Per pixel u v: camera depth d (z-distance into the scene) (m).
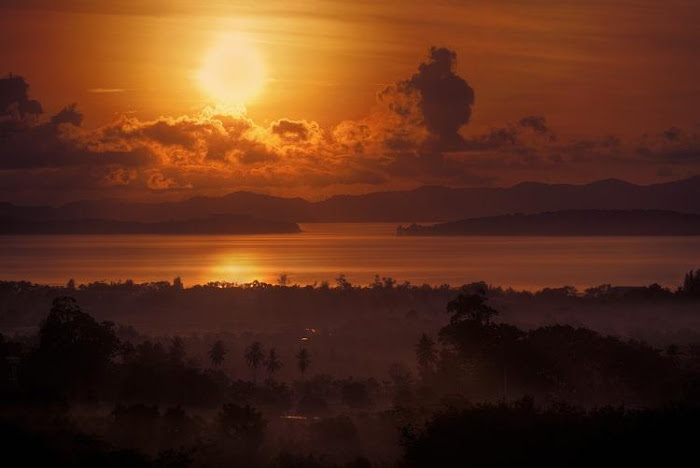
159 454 131.25
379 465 151.62
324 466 151.62
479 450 125.31
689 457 116.38
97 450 126.75
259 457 159.00
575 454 119.50
